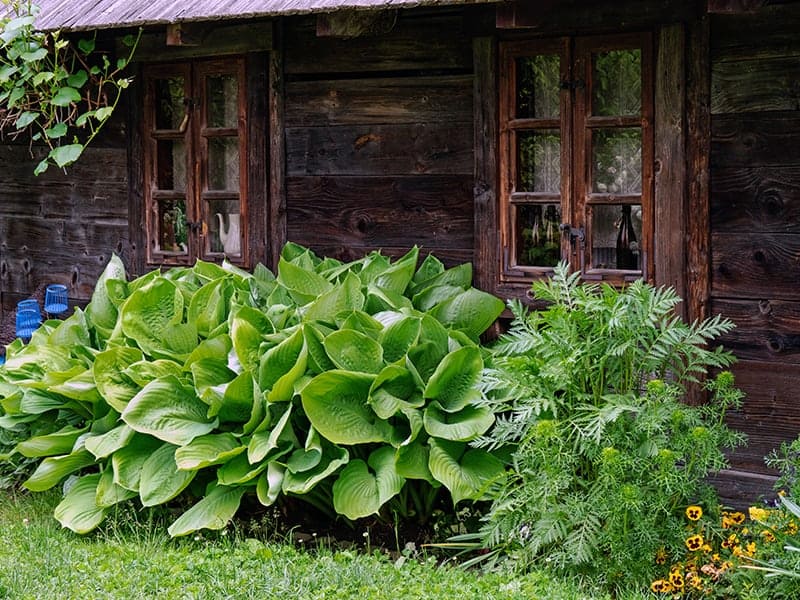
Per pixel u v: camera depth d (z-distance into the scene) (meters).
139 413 5.55
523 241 6.09
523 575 4.86
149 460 5.58
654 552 4.77
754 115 5.35
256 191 6.89
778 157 5.31
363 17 5.91
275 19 6.70
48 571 4.86
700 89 5.46
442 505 5.81
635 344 5.05
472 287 6.14
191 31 6.39
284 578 4.73
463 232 6.28
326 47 6.59
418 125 6.36
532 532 4.89
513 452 5.45
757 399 5.43
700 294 5.53
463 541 5.45
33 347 6.56
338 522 5.82
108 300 6.54
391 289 6.07
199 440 5.50
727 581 4.71
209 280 6.54
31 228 7.95
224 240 7.12
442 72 6.29
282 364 5.59
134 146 7.35
